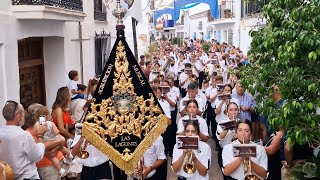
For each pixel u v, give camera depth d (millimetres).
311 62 4836
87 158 6043
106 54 17281
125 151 4887
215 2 18766
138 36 24359
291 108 4820
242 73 6684
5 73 9016
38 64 11977
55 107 7914
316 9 4703
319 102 4727
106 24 17297
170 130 9750
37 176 5902
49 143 6414
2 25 8859
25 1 9438
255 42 5805
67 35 12727
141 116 4938
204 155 5926
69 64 12898
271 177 6383
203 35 36375
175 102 10031
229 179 5707
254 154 5258
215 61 16422
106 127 4871
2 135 5633
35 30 10422
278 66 5168
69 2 11594
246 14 21625
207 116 11258
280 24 5371
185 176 5891
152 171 6188
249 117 8570
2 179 5113
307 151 6594
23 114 5887
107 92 4887
